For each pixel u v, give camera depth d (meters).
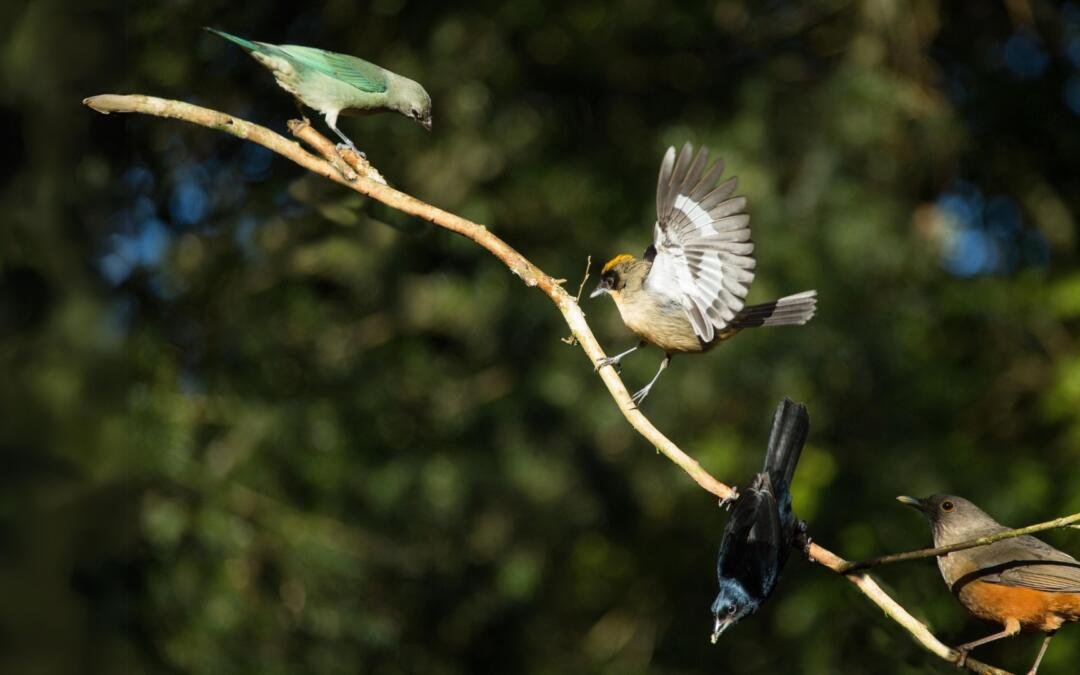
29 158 12.52
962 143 17.34
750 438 16.06
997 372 17.89
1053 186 18.91
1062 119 18.56
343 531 15.67
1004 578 8.67
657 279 8.20
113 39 12.99
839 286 15.76
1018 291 17.95
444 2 16.06
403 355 16.38
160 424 14.08
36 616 11.96
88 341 12.59
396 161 15.83
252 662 14.40
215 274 15.64
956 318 17.97
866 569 6.86
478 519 16.47
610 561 18.72
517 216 16.50
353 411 15.97
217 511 14.30
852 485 16.11
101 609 12.43
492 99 16.14
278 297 15.97
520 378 16.16
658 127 16.98
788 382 15.61
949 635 12.88
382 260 15.65
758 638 17.36
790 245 15.56
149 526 13.40
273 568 15.12
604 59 17.06
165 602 13.57
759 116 16.30
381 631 15.53
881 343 16.05
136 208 14.42
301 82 8.16
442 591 16.55
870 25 16.80
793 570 15.73
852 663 14.27
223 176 15.75
